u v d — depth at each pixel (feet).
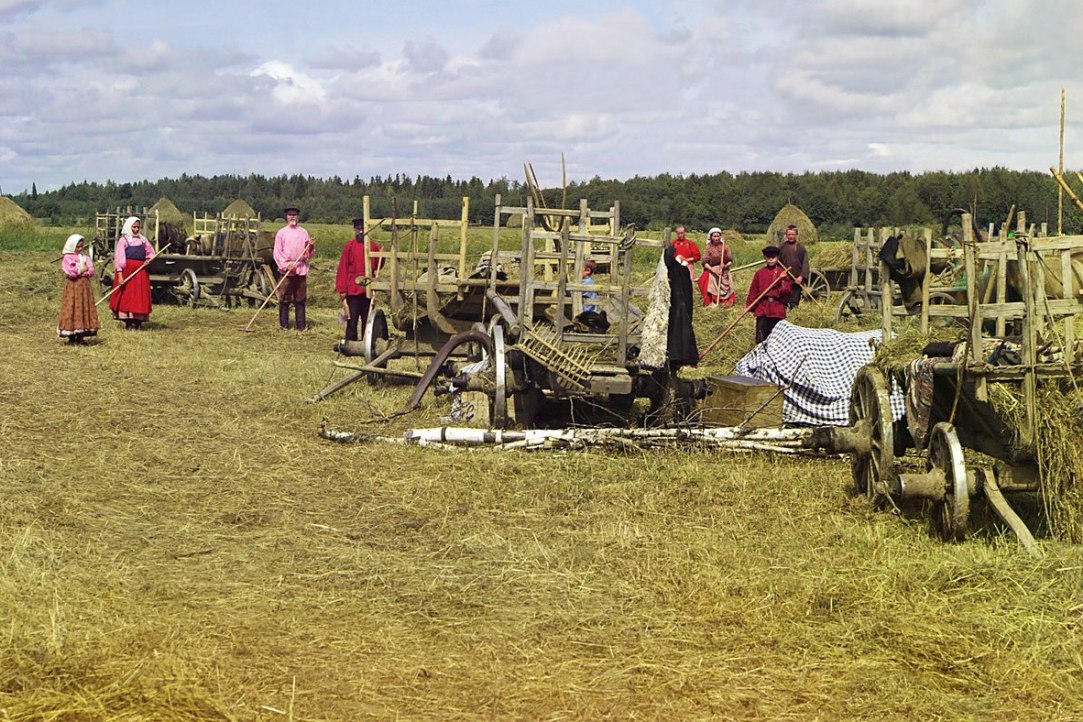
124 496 27.71
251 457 32.42
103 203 379.55
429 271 43.88
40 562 21.88
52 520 25.17
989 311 23.53
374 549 23.97
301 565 22.66
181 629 18.70
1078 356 23.40
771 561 22.81
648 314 35.96
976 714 16.28
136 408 39.22
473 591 21.20
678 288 35.86
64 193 405.18
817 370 37.37
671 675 17.40
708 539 24.57
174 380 46.16
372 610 20.10
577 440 32.96
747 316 61.72
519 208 38.37
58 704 15.40
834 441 27.37
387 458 32.27
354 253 55.16
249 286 84.64
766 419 36.55
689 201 247.09
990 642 18.69
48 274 95.66
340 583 21.57
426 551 23.81
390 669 17.44
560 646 18.56
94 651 17.40
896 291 65.77
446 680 17.12
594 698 16.60
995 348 25.16
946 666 17.89
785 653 18.38
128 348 56.80
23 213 185.26
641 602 20.65
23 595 19.74
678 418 36.99
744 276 102.68
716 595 20.88
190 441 34.32
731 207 242.37
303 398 42.39
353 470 30.96
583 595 20.97
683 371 50.24
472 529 25.43
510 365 35.47
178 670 16.78
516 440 33.19
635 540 24.48
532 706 16.29
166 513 26.35
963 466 23.45
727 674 17.52
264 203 360.89
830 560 22.91
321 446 33.99
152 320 72.43
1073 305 23.00
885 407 26.68
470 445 33.68
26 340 59.82
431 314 43.93
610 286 36.40
